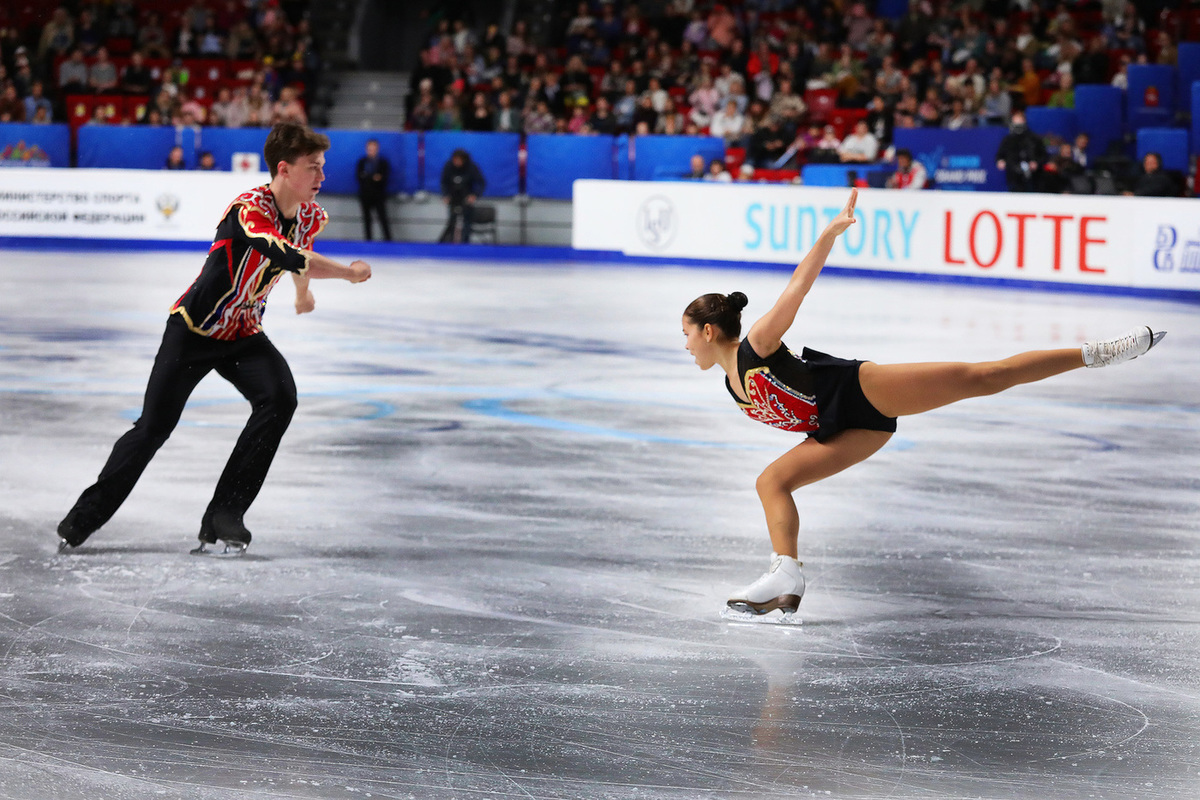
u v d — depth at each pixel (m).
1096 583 15.10
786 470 13.57
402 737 10.70
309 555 15.92
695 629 13.45
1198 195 48.91
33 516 17.48
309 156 14.95
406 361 31.20
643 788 9.82
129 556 15.74
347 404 25.86
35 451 21.41
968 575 15.41
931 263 48.50
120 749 10.41
